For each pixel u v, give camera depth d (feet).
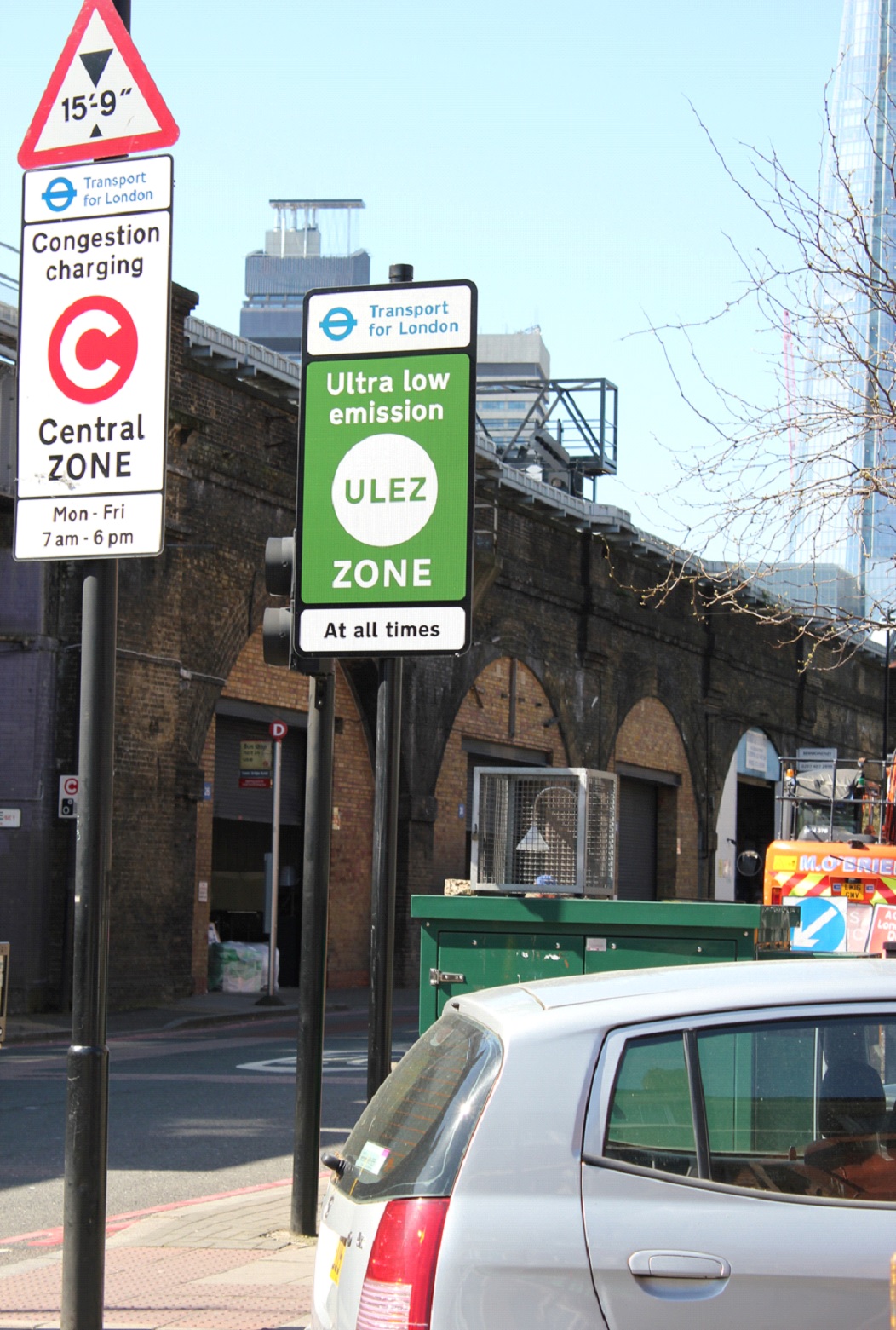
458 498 23.27
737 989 12.07
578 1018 11.82
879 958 13.73
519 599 101.09
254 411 78.59
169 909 72.33
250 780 79.36
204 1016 67.21
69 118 19.42
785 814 58.90
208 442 74.90
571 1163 11.28
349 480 23.72
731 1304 10.84
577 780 26.30
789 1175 11.43
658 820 121.29
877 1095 11.71
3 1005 35.01
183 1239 25.54
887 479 32.14
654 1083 11.63
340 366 23.88
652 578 116.37
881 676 160.97
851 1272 10.93
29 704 66.64
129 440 18.84
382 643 23.47
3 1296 22.17
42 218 19.42
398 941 89.66
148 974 70.69
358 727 89.10
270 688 81.51
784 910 23.12
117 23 19.35
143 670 70.64
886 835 55.57
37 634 66.90
